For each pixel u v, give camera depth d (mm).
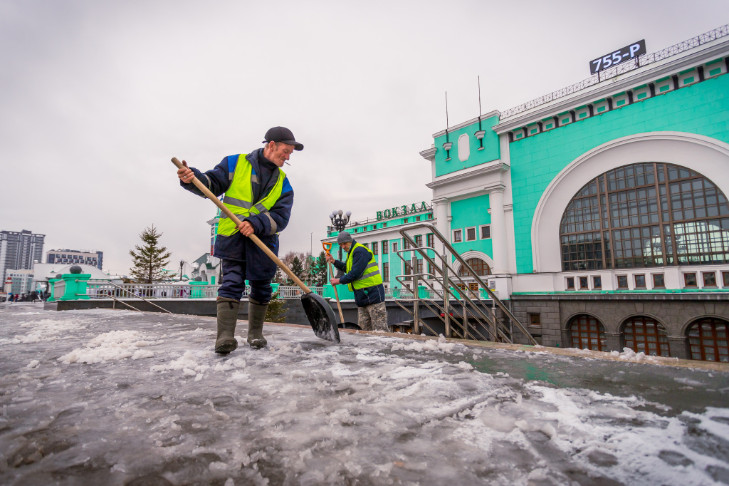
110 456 950
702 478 797
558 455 932
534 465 885
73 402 1390
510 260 21281
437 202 24734
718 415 1180
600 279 18156
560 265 19656
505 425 1136
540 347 2553
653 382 1603
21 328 4262
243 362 2064
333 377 1747
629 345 16469
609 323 16719
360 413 1257
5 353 2480
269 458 940
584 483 795
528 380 1669
